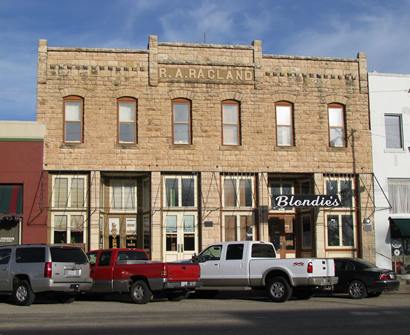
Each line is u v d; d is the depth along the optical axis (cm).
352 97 2881
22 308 1712
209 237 2666
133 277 1888
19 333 1177
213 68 2773
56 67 2664
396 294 2286
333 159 2820
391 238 2834
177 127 2728
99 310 1636
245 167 2739
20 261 1827
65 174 2636
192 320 1374
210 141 2727
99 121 2662
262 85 2803
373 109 2894
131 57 2722
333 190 2830
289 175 2830
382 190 2848
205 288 2025
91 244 2584
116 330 1210
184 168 2691
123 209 2762
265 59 2823
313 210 2791
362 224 2803
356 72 2902
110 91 2686
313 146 2811
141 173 2703
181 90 2733
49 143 2619
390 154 2884
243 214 2742
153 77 2714
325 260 1914
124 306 1767
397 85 2934
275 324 1303
